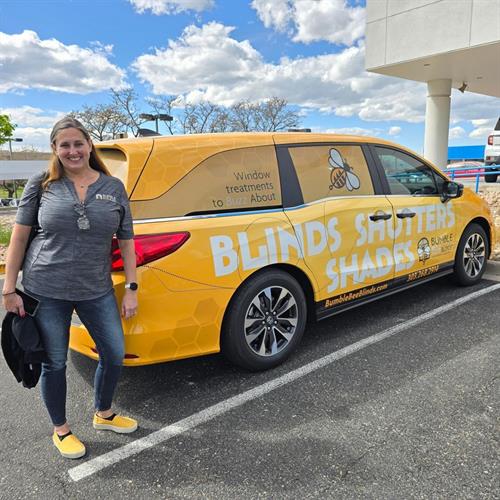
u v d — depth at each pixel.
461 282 5.32
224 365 3.60
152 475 2.38
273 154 3.52
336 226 3.77
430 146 14.11
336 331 4.20
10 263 2.28
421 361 3.54
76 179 2.31
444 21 10.52
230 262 3.11
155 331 2.86
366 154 4.21
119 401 3.13
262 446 2.59
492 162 14.84
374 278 4.13
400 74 12.98
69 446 2.55
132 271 2.54
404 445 2.55
